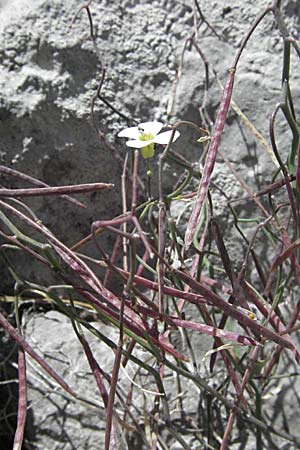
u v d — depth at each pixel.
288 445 0.22
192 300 0.18
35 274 0.23
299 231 0.19
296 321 0.22
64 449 0.22
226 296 0.23
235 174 0.22
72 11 0.23
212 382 0.22
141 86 0.23
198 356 0.23
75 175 0.23
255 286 0.23
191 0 0.24
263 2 0.24
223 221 0.23
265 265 0.23
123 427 0.21
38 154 0.23
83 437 0.22
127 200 0.23
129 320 0.18
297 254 0.20
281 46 0.24
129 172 0.23
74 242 0.24
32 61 0.23
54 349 0.23
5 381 0.23
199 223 0.22
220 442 0.22
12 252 0.23
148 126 0.19
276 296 0.20
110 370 0.22
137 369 0.22
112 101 0.23
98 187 0.17
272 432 0.21
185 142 0.23
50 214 0.23
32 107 0.22
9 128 0.22
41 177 0.23
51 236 0.18
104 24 0.23
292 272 0.20
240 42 0.24
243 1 0.24
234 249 0.23
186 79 0.23
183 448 0.21
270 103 0.23
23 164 0.23
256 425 0.21
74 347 0.23
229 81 0.18
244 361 0.22
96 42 0.23
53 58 0.23
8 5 0.24
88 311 0.23
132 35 0.24
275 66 0.24
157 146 0.23
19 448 0.17
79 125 0.23
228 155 0.23
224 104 0.18
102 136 0.22
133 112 0.23
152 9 0.24
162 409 0.22
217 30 0.24
